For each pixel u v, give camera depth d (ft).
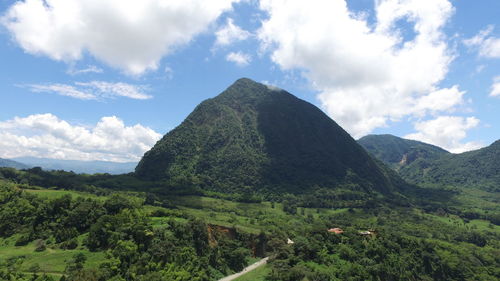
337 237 507.30
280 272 390.21
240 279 384.68
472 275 523.29
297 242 460.96
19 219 422.00
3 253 357.41
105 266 311.47
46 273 307.58
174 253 361.10
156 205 655.76
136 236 360.07
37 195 510.99
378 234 545.85
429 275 500.33
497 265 582.76
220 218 619.26
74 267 310.86
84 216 411.54
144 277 312.09
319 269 412.98
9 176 650.84
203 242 412.16
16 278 293.64
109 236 362.12
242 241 487.20
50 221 417.08
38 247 363.76
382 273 439.22
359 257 460.14
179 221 457.27
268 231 553.64
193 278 343.67
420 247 540.11
